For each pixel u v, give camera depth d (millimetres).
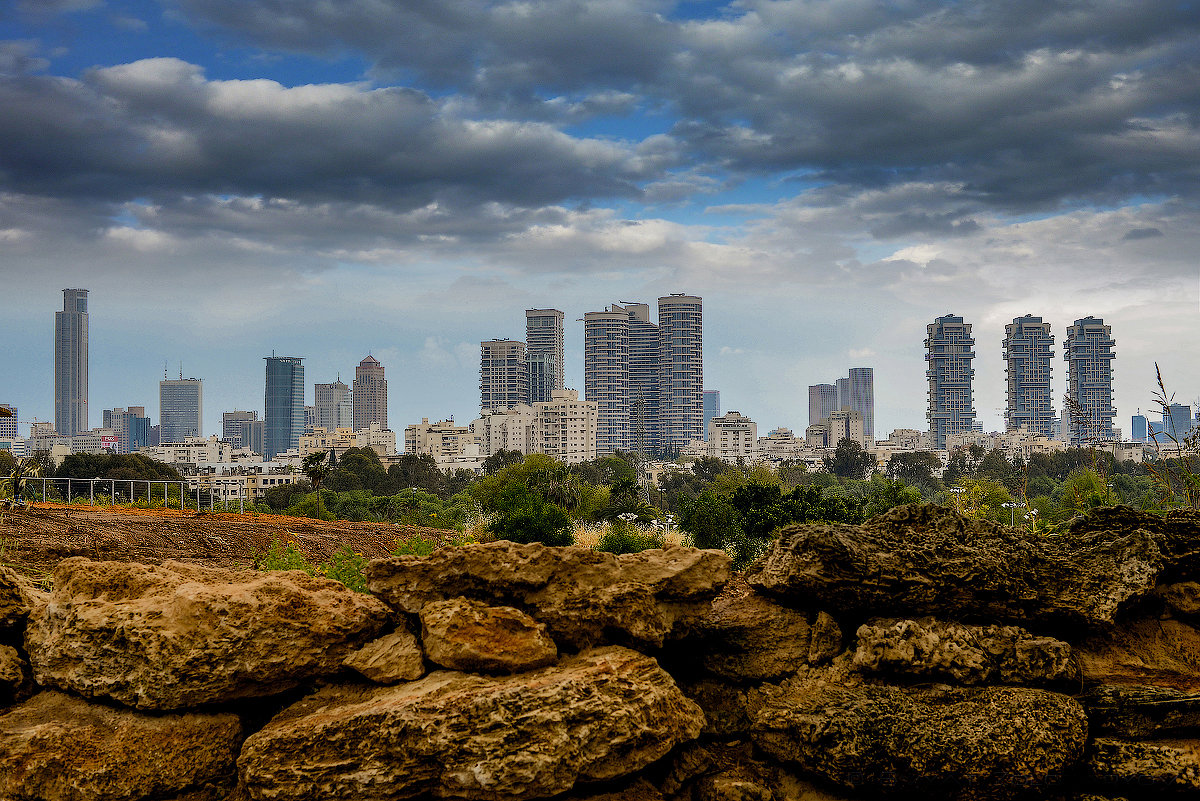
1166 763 7902
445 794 7312
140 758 7348
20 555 14977
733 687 9086
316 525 26188
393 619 8508
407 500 65938
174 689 7473
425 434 195125
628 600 8250
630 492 36781
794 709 8320
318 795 7180
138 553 17094
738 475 56062
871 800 8125
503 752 7230
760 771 8562
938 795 7930
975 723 7953
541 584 8219
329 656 8016
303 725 7363
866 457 131500
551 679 7621
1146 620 9453
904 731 7918
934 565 8625
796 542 8789
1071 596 8727
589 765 7496
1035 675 8359
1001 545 8930
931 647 8359
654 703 7902
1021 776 7828
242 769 7328
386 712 7316
